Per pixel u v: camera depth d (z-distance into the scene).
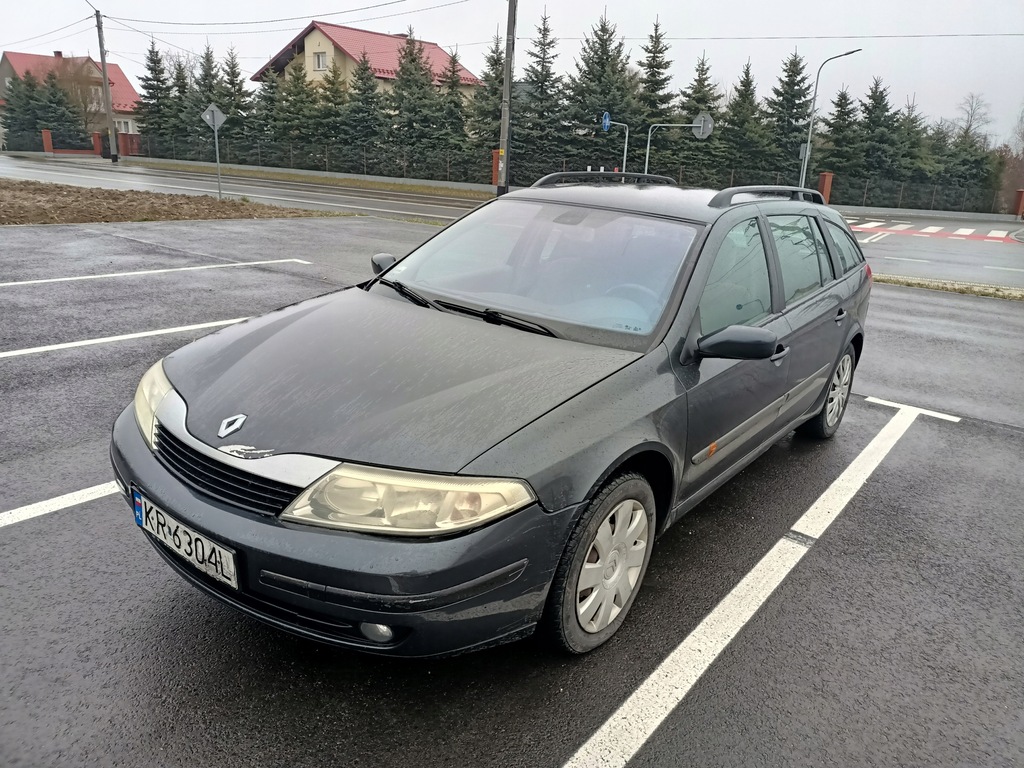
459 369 2.69
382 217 18.86
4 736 2.19
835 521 3.94
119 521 3.46
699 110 39.59
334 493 2.18
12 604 2.80
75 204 15.66
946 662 2.83
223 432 2.40
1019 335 9.05
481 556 2.19
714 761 2.28
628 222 3.56
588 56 38.47
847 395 5.19
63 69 62.62
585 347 2.94
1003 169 40.34
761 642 2.88
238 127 48.84
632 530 2.78
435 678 2.55
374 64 53.34
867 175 40.56
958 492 4.41
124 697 2.38
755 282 3.69
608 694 2.53
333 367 2.69
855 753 2.34
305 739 2.26
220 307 7.61
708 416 3.12
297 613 2.23
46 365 5.56
